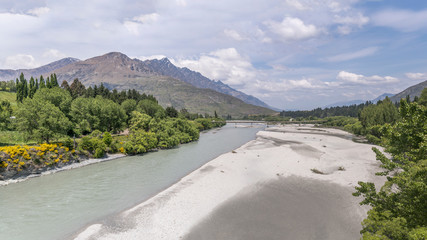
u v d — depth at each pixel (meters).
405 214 16.34
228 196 35.59
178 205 32.28
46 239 24.69
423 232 12.96
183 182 41.78
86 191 38.56
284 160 58.78
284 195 36.03
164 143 80.81
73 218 29.28
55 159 49.97
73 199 35.22
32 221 28.45
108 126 87.81
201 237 24.77
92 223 27.97
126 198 35.78
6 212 30.81
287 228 26.55
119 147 68.50
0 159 42.03
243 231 25.92
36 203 33.59
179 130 102.44
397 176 16.92
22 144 58.72
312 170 49.16
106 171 50.66
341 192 36.88
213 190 37.91
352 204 32.41
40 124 54.81
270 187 39.47
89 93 130.25
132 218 28.75
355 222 27.66
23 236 25.23
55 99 79.44
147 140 74.88
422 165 14.97
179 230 26.12
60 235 25.45
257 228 26.55
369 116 113.25
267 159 60.00
